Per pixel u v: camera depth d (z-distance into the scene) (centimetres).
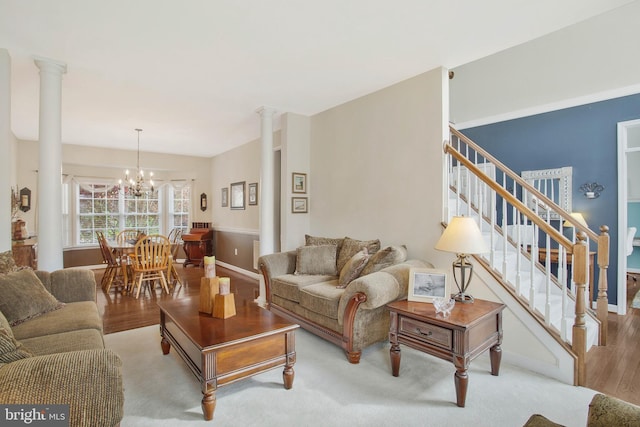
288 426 181
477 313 216
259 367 205
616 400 110
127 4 217
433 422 184
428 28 249
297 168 456
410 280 254
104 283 516
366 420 186
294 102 412
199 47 276
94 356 133
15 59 292
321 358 266
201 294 248
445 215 310
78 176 674
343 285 311
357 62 305
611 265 410
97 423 127
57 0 211
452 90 472
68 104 416
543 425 114
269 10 225
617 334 326
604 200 417
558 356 233
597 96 421
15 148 566
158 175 770
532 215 248
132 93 379
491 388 220
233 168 695
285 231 446
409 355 273
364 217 387
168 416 189
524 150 488
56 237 294
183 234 743
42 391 121
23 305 217
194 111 447
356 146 398
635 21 312
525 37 263
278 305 354
